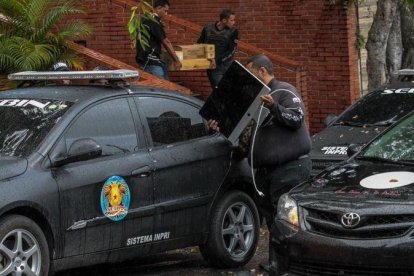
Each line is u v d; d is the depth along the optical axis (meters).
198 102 10.89
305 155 10.48
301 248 8.70
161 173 10.06
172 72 18.41
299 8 19.33
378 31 16.66
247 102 10.18
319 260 8.59
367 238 8.36
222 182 10.69
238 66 10.14
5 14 15.46
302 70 18.23
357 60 19.39
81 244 9.38
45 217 9.05
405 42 18.45
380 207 8.38
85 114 9.72
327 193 8.86
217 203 10.68
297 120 10.18
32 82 11.45
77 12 17.20
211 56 16.78
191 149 10.44
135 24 11.86
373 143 10.05
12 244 8.92
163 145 10.27
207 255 10.76
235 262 10.85
